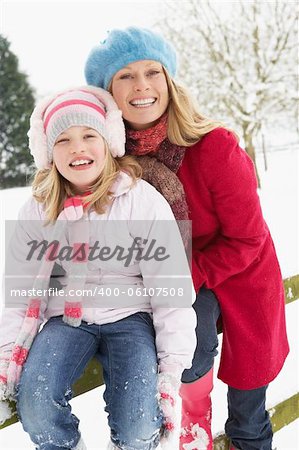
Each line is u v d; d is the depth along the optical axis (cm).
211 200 165
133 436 130
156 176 161
